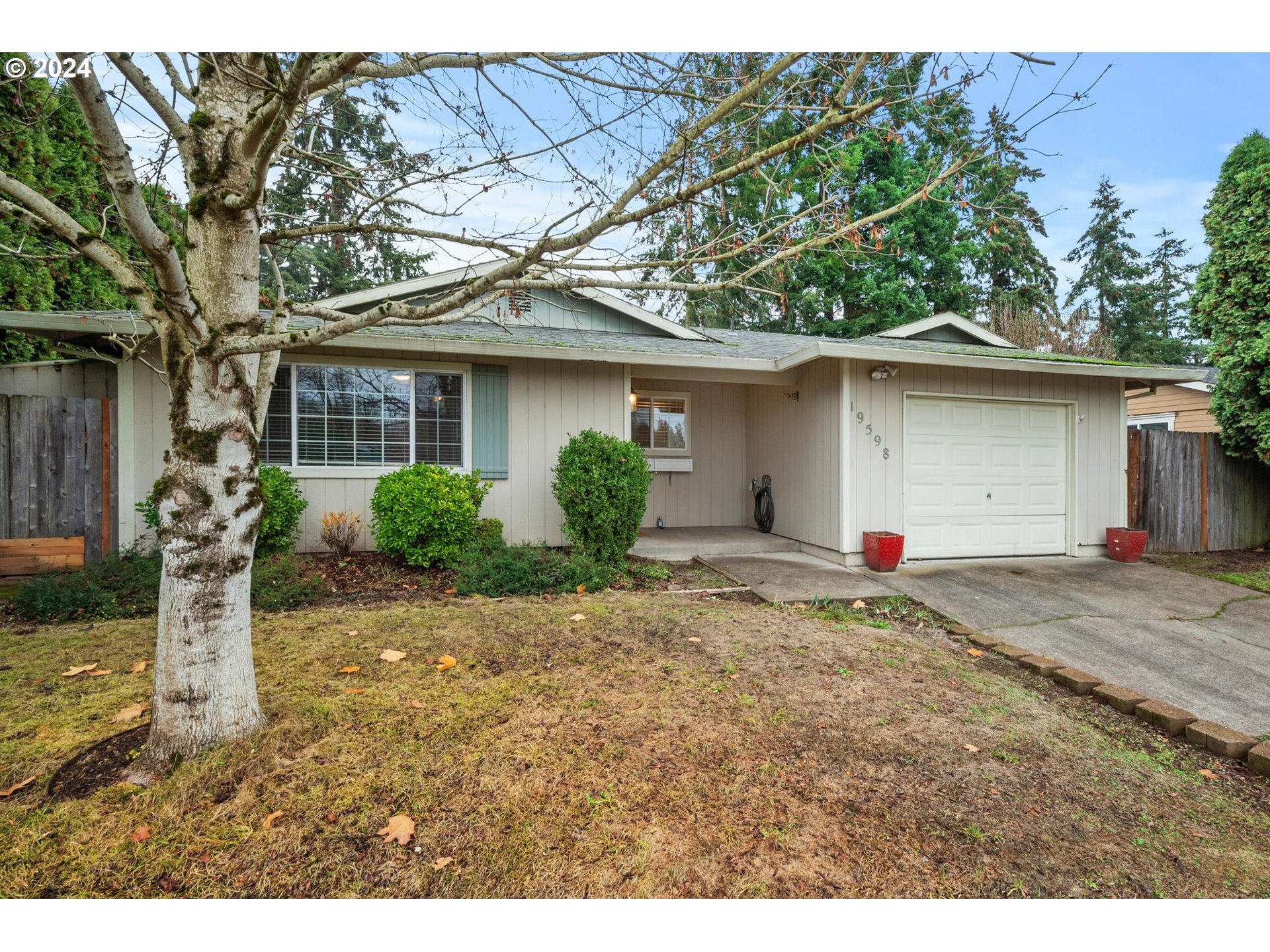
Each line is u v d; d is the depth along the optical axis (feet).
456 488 20.24
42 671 10.94
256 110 7.19
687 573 22.20
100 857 6.10
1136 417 45.47
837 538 23.44
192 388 7.59
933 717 10.24
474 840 6.66
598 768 8.16
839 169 10.66
